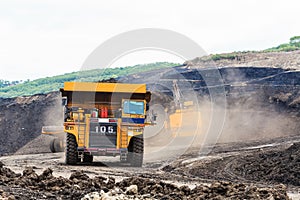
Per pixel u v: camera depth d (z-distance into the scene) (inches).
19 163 975.0
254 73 2989.7
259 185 784.3
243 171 948.0
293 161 912.9
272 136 2094.0
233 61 3366.1
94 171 840.3
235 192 564.1
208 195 565.9
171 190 589.0
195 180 810.2
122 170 877.8
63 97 958.4
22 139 2357.3
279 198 542.3
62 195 551.8
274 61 3265.3
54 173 794.2
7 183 585.3
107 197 529.3
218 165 1017.5
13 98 2623.0
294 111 2374.5
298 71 2925.7
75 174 649.6
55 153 1232.8
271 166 922.7
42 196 532.4
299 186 788.0
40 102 2513.5
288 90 2650.1
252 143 1551.4
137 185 608.7
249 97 2583.7
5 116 2484.0
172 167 997.2
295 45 3964.1
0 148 2332.7
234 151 1305.4
